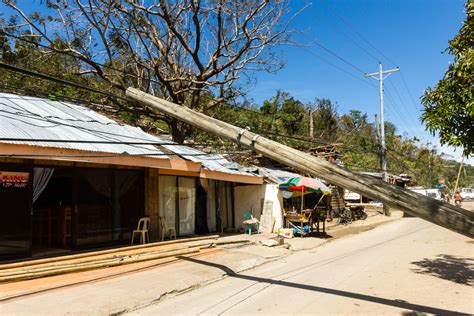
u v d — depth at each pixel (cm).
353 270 959
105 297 674
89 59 1689
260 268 1008
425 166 5206
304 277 883
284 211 1761
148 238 1255
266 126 2970
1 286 724
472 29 733
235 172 1540
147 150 1163
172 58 1972
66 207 1134
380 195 470
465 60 697
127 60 1861
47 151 853
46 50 1666
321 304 663
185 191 1516
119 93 1884
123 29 1747
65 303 633
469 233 417
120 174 1233
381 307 646
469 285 800
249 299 700
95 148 969
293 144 2764
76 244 1078
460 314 610
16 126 920
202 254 1136
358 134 4428
